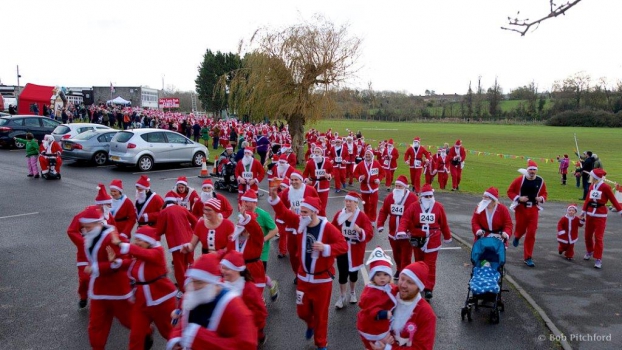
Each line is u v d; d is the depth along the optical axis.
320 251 6.23
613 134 68.44
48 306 7.69
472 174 25.77
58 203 14.96
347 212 7.78
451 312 7.87
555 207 17.19
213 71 67.56
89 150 22.59
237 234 6.85
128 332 6.96
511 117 109.94
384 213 9.42
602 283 9.37
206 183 8.95
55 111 47.88
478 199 17.89
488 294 7.39
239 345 3.82
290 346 6.54
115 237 5.72
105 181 18.80
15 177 19.23
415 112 119.69
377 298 5.03
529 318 7.70
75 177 19.56
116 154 21.42
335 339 6.80
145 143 21.55
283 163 13.39
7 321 7.13
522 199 10.30
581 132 73.00
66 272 9.23
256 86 24.80
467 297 7.75
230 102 27.05
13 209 14.12
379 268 5.02
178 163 23.70
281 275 9.35
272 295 7.89
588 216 10.56
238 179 12.98
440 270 9.92
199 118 44.28
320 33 24.69
